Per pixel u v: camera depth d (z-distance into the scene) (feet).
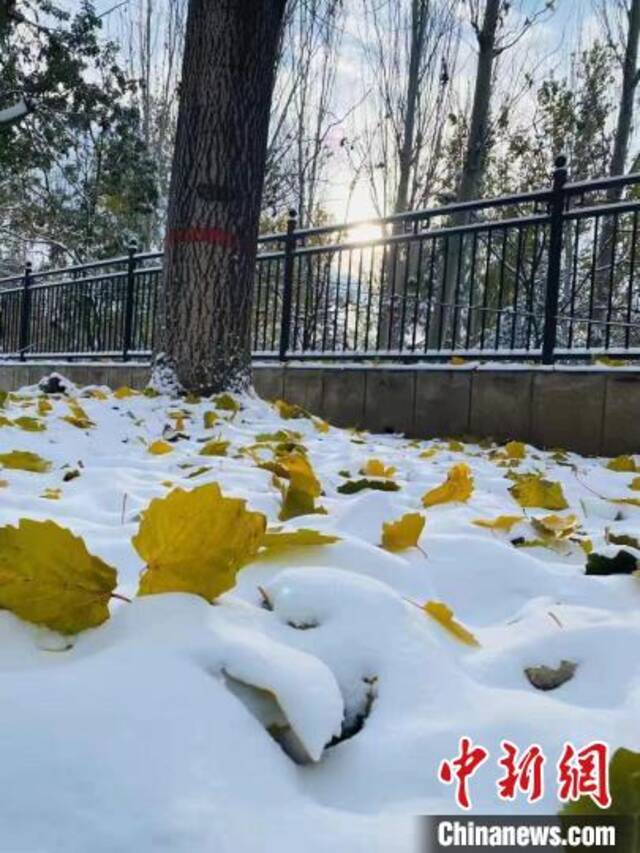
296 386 19.04
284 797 2.20
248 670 2.57
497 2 39.27
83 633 2.88
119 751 2.19
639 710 2.79
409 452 12.20
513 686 3.08
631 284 14.97
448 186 55.16
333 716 2.49
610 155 50.65
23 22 45.70
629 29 44.50
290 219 20.72
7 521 4.91
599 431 13.48
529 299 19.15
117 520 5.65
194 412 14.51
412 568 4.23
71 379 27.37
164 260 16.85
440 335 17.67
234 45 16.17
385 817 2.17
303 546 4.15
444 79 51.88
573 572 4.69
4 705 2.32
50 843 1.92
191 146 16.31
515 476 9.09
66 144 51.52
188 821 2.01
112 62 50.93
